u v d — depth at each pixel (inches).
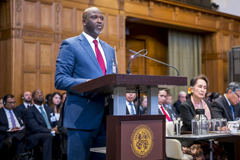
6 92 314.2
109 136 82.0
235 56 495.8
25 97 289.7
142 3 422.9
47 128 233.1
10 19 313.4
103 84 78.7
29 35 322.7
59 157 237.6
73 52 100.4
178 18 463.5
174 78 85.0
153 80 81.1
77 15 361.7
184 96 349.7
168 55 506.3
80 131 97.0
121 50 394.3
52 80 334.3
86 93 96.6
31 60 322.3
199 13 489.1
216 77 518.9
